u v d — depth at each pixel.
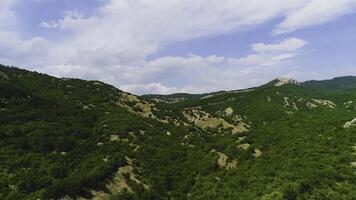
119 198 53.56
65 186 50.12
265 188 48.31
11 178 51.16
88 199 51.28
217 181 58.59
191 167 67.06
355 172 46.53
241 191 51.19
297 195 42.84
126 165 63.03
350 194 41.28
